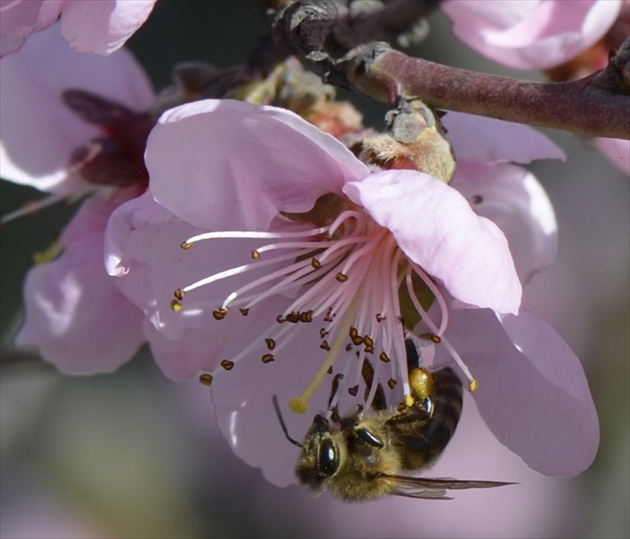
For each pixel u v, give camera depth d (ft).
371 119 0.71
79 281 0.61
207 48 0.79
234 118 0.52
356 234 0.56
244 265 0.55
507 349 0.56
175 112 0.52
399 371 0.56
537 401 0.56
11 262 0.76
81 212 0.62
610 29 0.60
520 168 0.59
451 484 0.56
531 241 0.58
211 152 0.53
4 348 0.62
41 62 0.61
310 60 0.56
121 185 0.61
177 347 0.57
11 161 0.60
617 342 0.79
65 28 0.54
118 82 0.62
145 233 0.55
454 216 0.52
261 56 0.59
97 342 0.61
